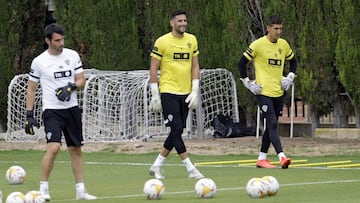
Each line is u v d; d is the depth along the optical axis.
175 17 34.56
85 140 55.81
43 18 64.62
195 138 56.50
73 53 28.53
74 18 61.34
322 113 55.16
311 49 53.19
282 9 53.94
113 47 60.47
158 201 27.23
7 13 62.94
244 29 56.22
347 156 44.97
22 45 63.94
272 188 27.77
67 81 28.19
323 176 34.72
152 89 35.12
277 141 38.22
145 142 53.94
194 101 34.56
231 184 32.34
